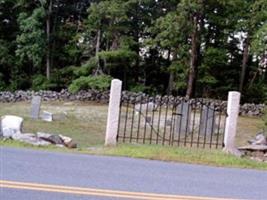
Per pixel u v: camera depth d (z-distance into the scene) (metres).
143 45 28.80
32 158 7.29
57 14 32.53
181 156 8.83
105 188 5.46
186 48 26.67
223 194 5.65
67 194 5.01
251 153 11.34
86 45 29.59
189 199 5.20
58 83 30.56
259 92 29.33
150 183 5.98
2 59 31.27
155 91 31.27
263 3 23.70
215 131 15.62
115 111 10.55
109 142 10.49
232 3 25.11
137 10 29.91
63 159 7.52
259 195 5.76
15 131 10.29
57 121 18.66
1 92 28.20
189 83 26.55
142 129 16.98
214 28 28.58
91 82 26.45
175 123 15.56
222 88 29.67
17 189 5.05
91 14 26.91
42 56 30.67
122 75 31.23
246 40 28.47
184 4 24.25
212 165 8.41
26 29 29.41
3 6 32.22
